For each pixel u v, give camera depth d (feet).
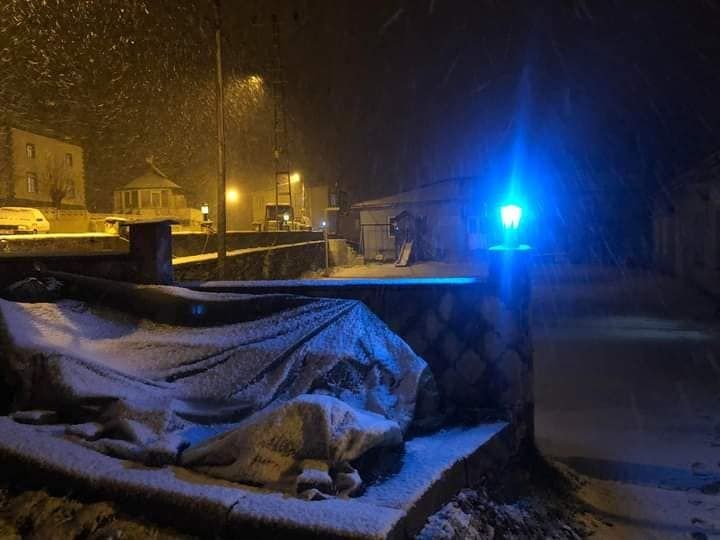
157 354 13.75
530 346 15.07
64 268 16.80
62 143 122.72
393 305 15.34
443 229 114.73
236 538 7.72
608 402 23.45
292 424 9.52
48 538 8.30
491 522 10.47
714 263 55.57
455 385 14.82
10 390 12.91
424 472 9.85
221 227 42.83
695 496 14.21
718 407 22.44
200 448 9.78
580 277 85.05
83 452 9.80
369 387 12.94
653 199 93.97
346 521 7.40
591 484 15.06
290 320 14.51
